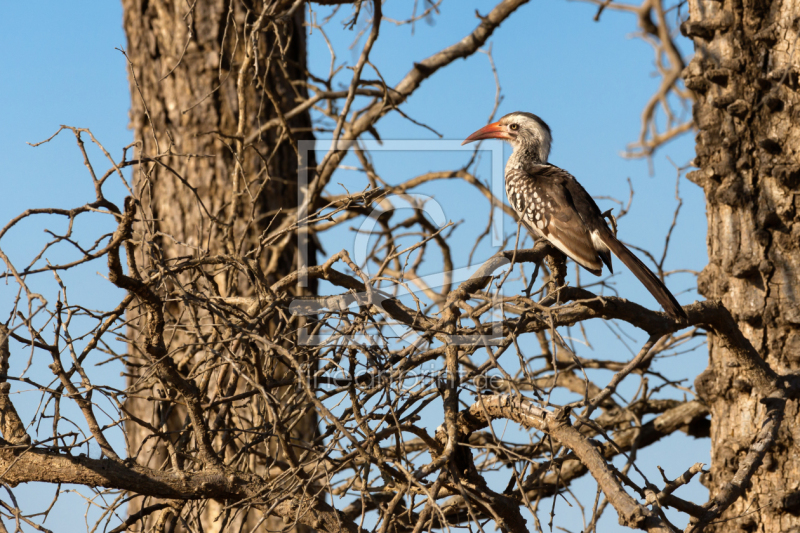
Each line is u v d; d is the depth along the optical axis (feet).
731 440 33.60
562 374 44.68
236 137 34.58
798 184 33.06
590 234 34.47
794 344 32.55
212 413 30.58
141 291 20.51
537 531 19.53
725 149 34.60
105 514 23.24
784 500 31.37
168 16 48.78
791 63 33.24
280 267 46.37
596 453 21.91
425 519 19.58
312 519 23.72
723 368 34.19
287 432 24.44
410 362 23.00
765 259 33.45
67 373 22.58
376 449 23.24
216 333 26.86
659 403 44.55
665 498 22.47
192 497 23.26
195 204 46.65
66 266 21.36
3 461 22.52
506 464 29.07
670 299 28.35
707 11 35.73
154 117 48.52
